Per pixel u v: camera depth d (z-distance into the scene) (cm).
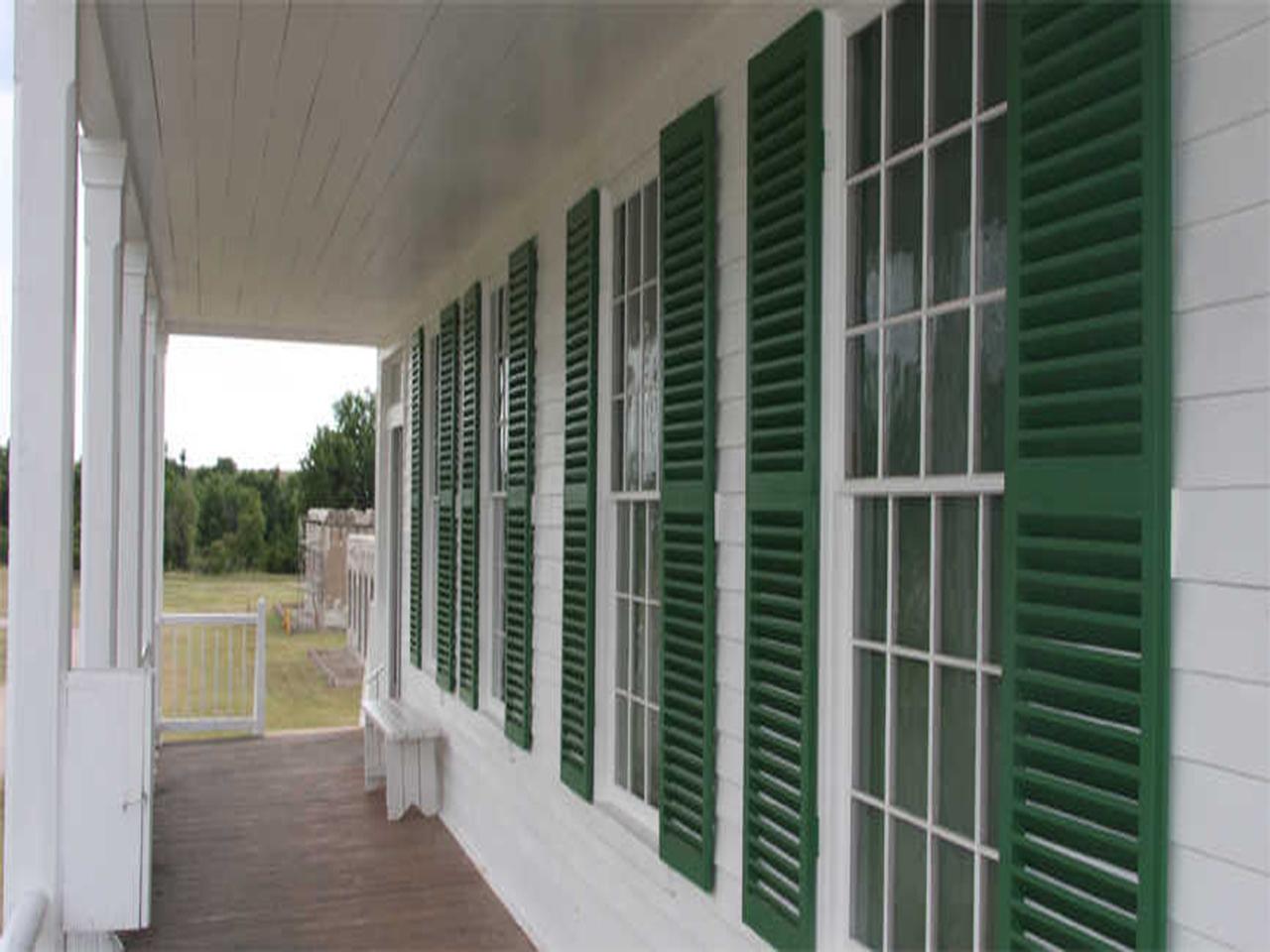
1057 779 188
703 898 338
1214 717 165
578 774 442
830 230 276
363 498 2497
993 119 225
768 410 294
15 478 271
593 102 410
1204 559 168
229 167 494
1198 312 170
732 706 323
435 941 503
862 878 268
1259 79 162
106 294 407
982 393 226
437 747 718
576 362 455
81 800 276
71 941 323
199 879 587
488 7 328
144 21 338
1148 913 170
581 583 443
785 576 287
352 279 746
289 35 349
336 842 654
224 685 1387
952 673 236
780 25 299
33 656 271
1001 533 221
